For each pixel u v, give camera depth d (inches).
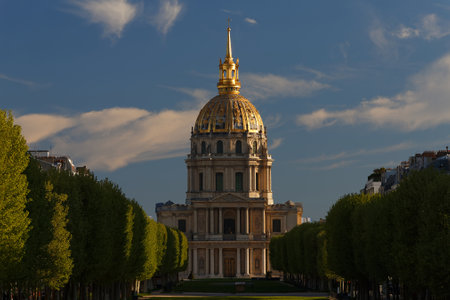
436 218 4606.3
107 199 5885.8
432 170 5118.1
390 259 5226.4
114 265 6289.4
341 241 6722.4
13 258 3727.9
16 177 3890.3
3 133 3966.5
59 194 5147.6
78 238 5216.5
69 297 5585.6
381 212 5374.0
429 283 4510.3
